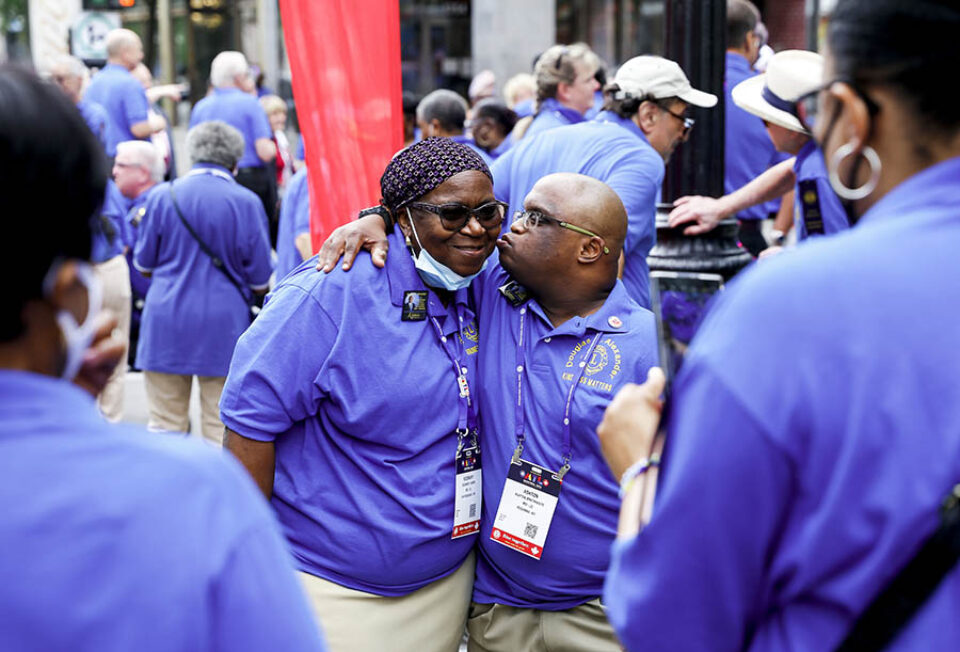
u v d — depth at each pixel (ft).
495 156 23.66
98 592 3.15
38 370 3.45
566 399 8.05
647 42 55.01
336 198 10.60
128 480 3.30
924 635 3.67
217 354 18.19
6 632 3.07
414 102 25.45
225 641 3.34
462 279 7.95
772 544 3.94
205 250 17.90
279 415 7.88
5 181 3.22
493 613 8.69
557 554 8.15
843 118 4.09
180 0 56.90
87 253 3.47
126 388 23.02
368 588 8.16
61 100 3.43
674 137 13.24
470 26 55.77
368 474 7.97
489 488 8.32
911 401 3.67
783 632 3.97
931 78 3.83
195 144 18.13
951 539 3.63
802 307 3.83
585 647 8.33
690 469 3.94
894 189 4.03
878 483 3.68
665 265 13.80
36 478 3.21
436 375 8.04
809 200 9.41
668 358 5.07
